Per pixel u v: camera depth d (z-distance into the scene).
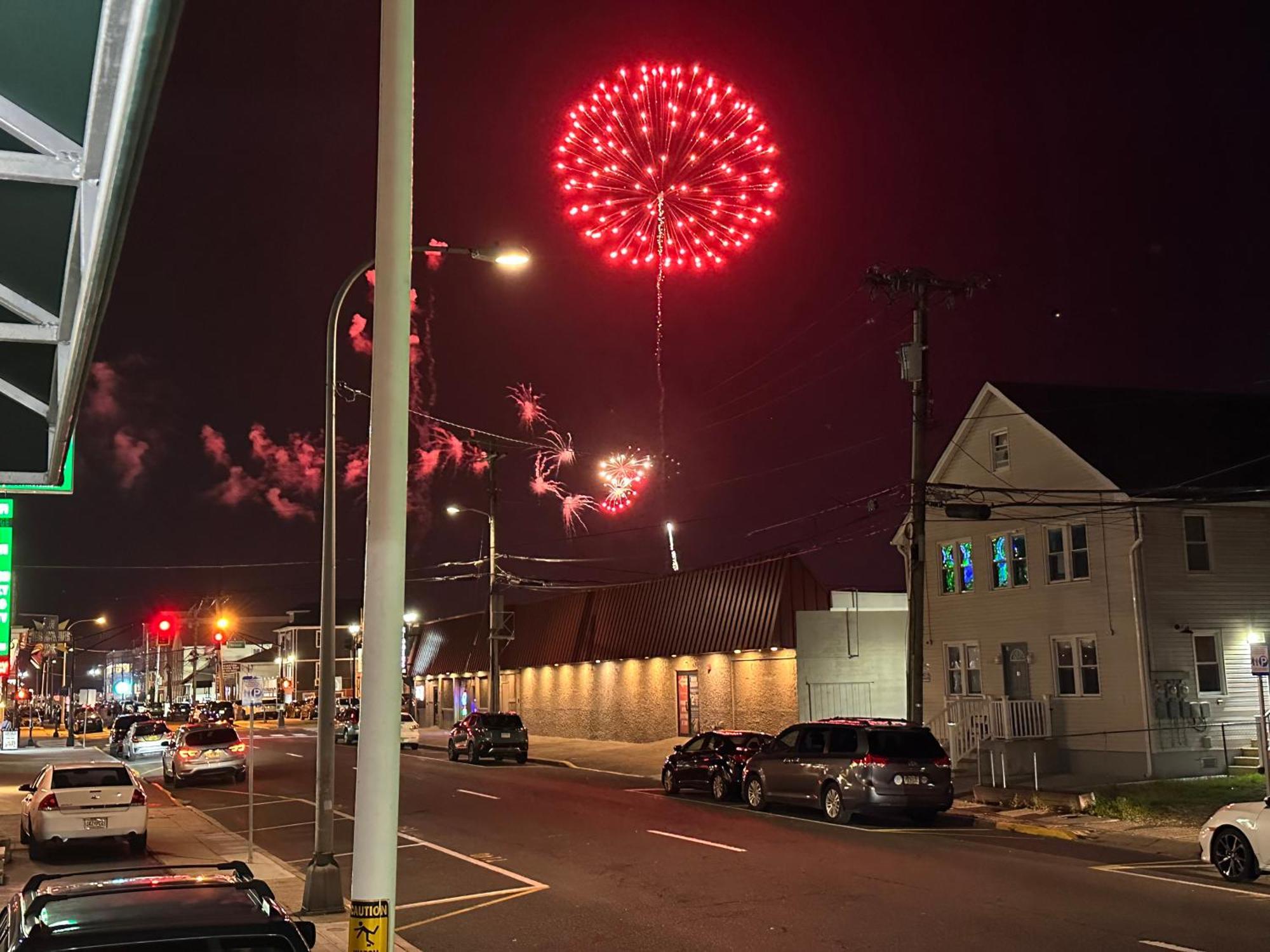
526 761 41.53
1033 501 31.58
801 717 35.84
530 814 24.05
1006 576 32.50
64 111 5.56
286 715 94.62
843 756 22.20
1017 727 30.25
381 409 6.08
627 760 38.59
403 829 22.16
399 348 6.13
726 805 25.47
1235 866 14.70
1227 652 29.02
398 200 6.22
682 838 19.80
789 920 12.74
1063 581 30.62
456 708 64.81
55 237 6.58
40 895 5.47
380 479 6.02
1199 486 29.25
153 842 21.45
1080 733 28.86
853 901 13.75
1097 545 29.73
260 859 18.88
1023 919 12.52
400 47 6.30
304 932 5.97
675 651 41.00
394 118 6.26
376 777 5.72
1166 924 12.16
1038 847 18.47
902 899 13.77
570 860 17.66
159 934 4.83
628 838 19.89
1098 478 29.55
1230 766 28.19
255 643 109.31
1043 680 30.98
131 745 49.31
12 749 59.22
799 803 23.17
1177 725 28.12
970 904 13.38
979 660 33.19
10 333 7.74
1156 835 19.20
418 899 14.91
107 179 5.50
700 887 14.92
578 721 49.16
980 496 33.19
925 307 26.28
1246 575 29.69
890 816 23.17
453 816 24.06
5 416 9.78
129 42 4.46
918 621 25.66
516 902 14.34
